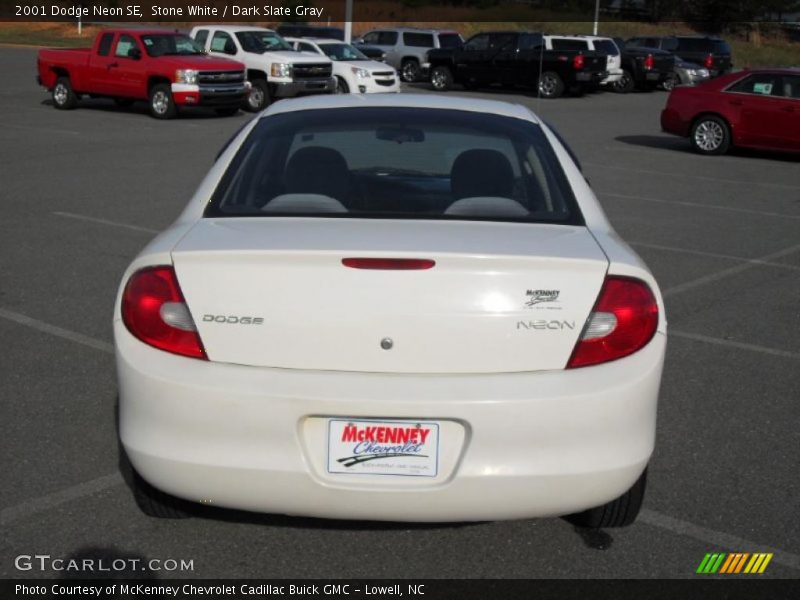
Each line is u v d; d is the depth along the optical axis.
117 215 10.73
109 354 6.09
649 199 13.33
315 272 3.27
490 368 3.24
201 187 4.13
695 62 39.00
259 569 3.64
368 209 3.89
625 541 3.90
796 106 17.88
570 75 30.98
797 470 4.62
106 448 4.67
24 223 10.18
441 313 3.22
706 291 8.18
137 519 3.99
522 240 3.51
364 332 3.23
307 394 3.17
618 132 22.38
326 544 3.81
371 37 36.00
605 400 3.23
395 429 3.20
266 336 3.26
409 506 3.23
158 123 21.23
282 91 24.55
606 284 3.34
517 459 3.20
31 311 6.96
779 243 10.38
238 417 3.21
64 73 23.41
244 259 3.30
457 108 4.66
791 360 6.35
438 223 3.72
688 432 5.07
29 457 4.55
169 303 3.33
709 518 4.12
